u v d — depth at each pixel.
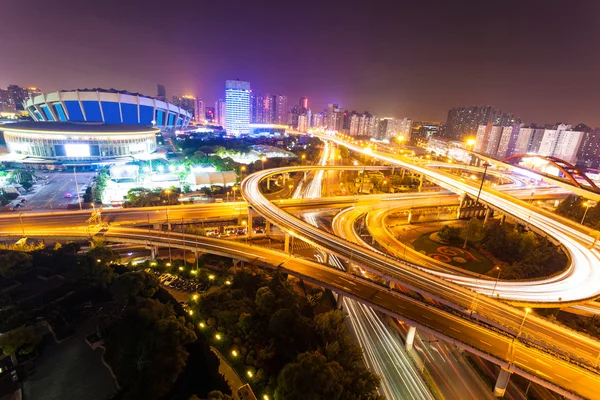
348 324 99.62
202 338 81.00
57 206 171.25
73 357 68.12
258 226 170.38
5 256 87.00
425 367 85.12
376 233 157.25
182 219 154.00
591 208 185.62
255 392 71.44
